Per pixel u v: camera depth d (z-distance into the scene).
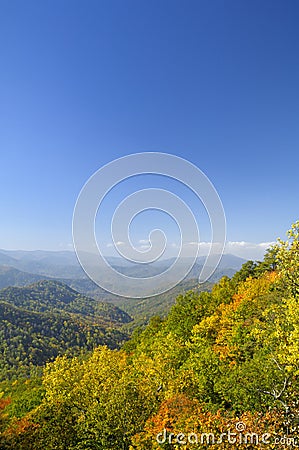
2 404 43.00
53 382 27.81
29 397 42.50
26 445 23.20
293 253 20.69
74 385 26.98
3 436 23.55
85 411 24.61
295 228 20.45
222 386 21.33
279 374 18.55
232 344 32.66
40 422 25.03
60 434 23.44
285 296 27.14
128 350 68.31
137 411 21.64
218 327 42.31
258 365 20.34
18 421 26.05
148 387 24.34
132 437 18.94
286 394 17.34
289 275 20.77
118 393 22.45
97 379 27.16
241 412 19.08
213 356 26.53
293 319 18.23
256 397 18.89
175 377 27.98
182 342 44.25
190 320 50.91
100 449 21.12
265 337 22.19
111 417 21.38
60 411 24.58
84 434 22.19
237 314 40.66
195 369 26.30
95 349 32.12
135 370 32.19
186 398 20.88
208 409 20.09
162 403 21.09
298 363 17.14
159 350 37.06
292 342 18.23
